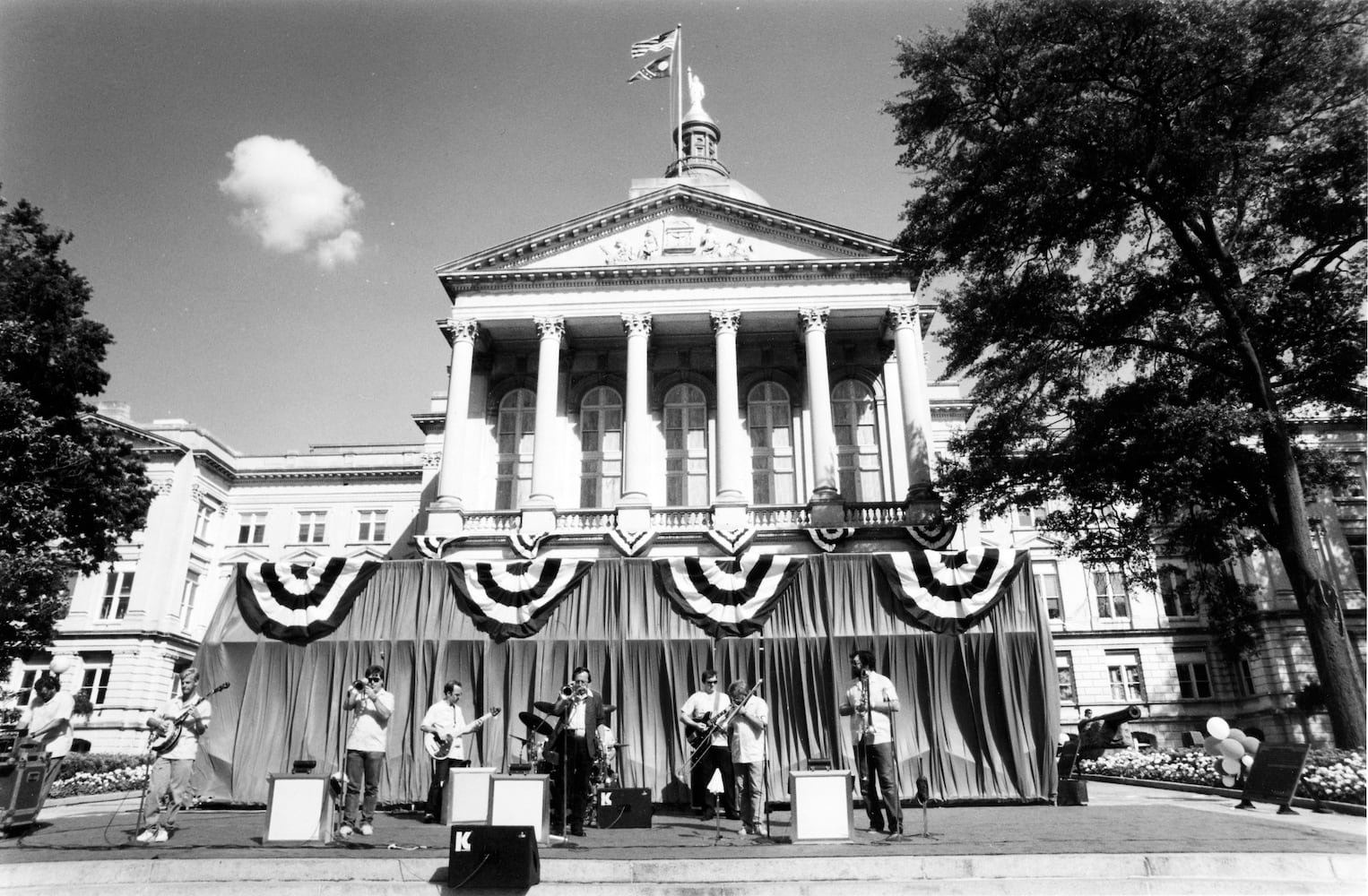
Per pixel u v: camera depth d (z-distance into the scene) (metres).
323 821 10.30
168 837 10.75
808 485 33.19
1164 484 21.06
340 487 52.84
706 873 8.90
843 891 8.47
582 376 35.41
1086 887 8.57
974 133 22.02
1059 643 44.09
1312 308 21.31
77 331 28.97
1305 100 19.92
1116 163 20.11
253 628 16.52
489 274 33.84
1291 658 39.91
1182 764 20.83
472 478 33.75
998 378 24.31
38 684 12.32
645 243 34.66
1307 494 23.45
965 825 11.83
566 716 11.75
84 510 27.91
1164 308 23.06
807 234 34.09
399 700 16.08
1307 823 12.33
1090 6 19.62
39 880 8.93
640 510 30.53
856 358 35.28
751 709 11.41
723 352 32.66
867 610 16.16
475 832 8.60
